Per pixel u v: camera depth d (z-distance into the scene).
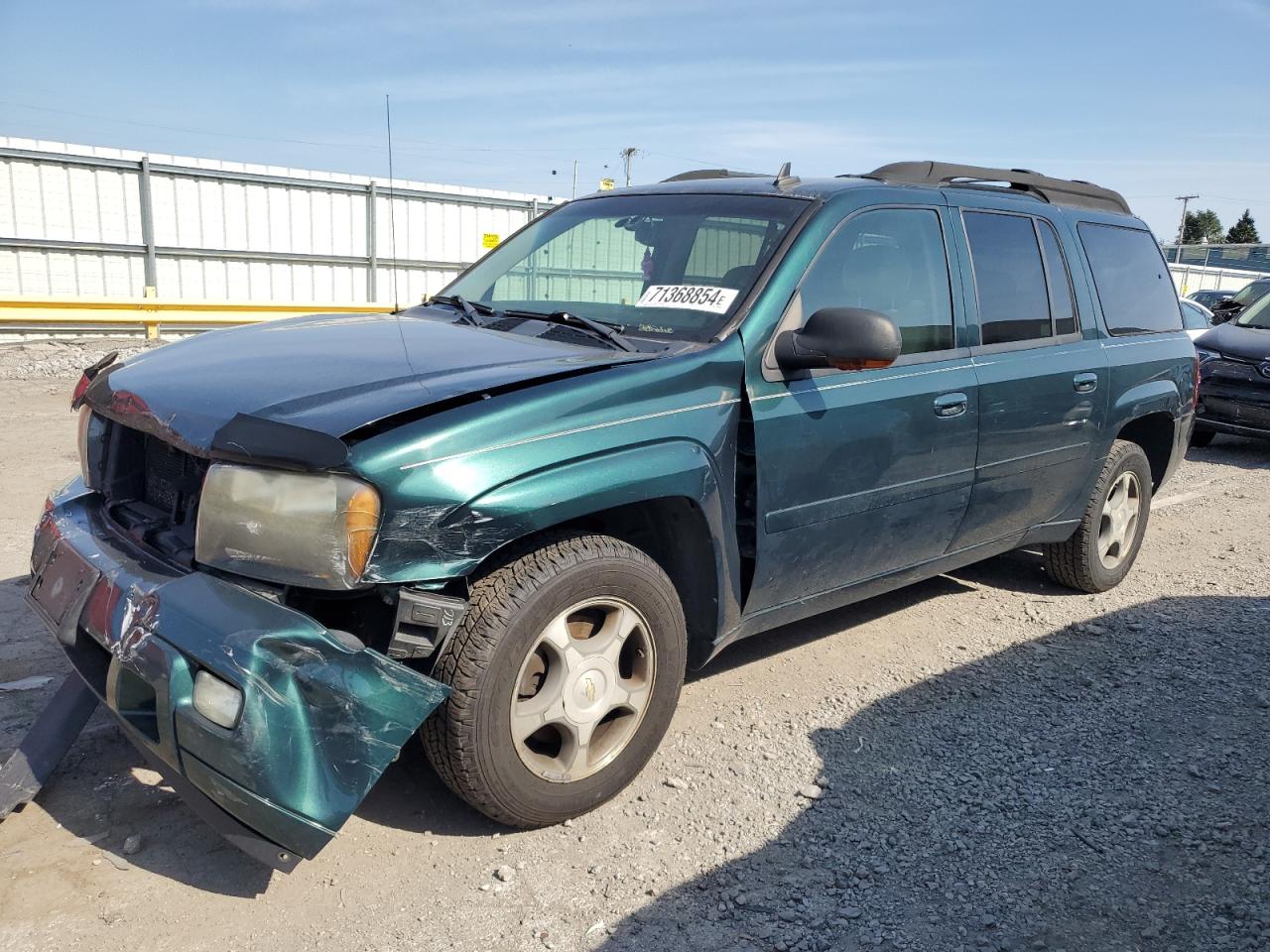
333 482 2.39
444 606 2.54
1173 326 5.55
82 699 3.04
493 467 2.57
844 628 4.65
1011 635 4.65
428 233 19.84
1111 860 2.88
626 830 2.94
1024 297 4.41
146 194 16.52
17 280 15.68
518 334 3.42
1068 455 4.62
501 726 2.67
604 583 2.84
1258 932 2.57
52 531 3.05
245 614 2.40
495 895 2.61
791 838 2.93
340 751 2.38
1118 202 5.50
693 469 3.00
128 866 2.65
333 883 2.64
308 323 3.78
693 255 3.60
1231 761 3.48
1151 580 5.57
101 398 3.10
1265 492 8.26
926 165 4.24
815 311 3.42
